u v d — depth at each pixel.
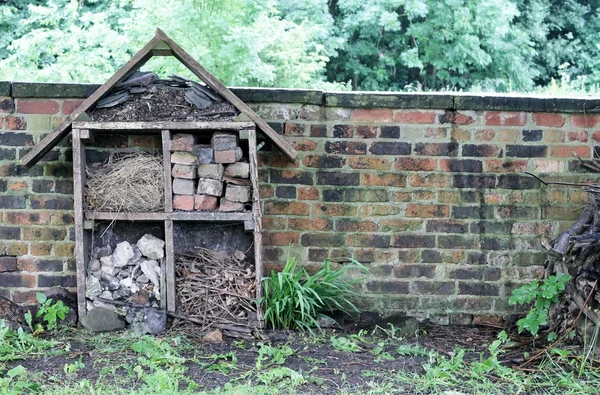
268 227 5.62
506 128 5.63
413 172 5.63
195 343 5.00
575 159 5.67
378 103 5.56
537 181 5.67
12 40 11.58
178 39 11.11
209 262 5.47
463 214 5.65
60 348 4.82
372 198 5.63
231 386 4.14
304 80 11.66
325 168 5.61
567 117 5.64
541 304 5.12
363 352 4.95
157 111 5.26
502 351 4.98
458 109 5.61
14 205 5.51
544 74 14.36
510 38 13.55
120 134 5.50
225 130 5.25
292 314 5.31
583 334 4.86
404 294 5.68
